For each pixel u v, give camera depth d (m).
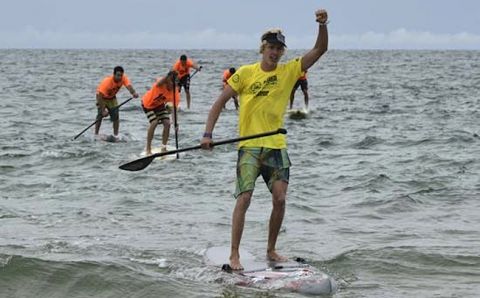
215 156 14.71
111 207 10.22
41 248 7.93
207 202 10.62
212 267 7.30
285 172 7.23
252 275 6.99
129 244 8.26
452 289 6.91
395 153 15.27
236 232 7.21
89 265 7.09
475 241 8.57
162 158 14.29
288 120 21.59
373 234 8.93
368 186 11.78
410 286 7.01
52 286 6.77
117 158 14.39
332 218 9.78
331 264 7.68
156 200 10.69
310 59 7.12
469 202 10.75
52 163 13.87
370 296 6.70
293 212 10.05
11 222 9.23
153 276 6.99
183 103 27.70
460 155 14.86
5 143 16.23
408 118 22.36
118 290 6.72
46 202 10.53
